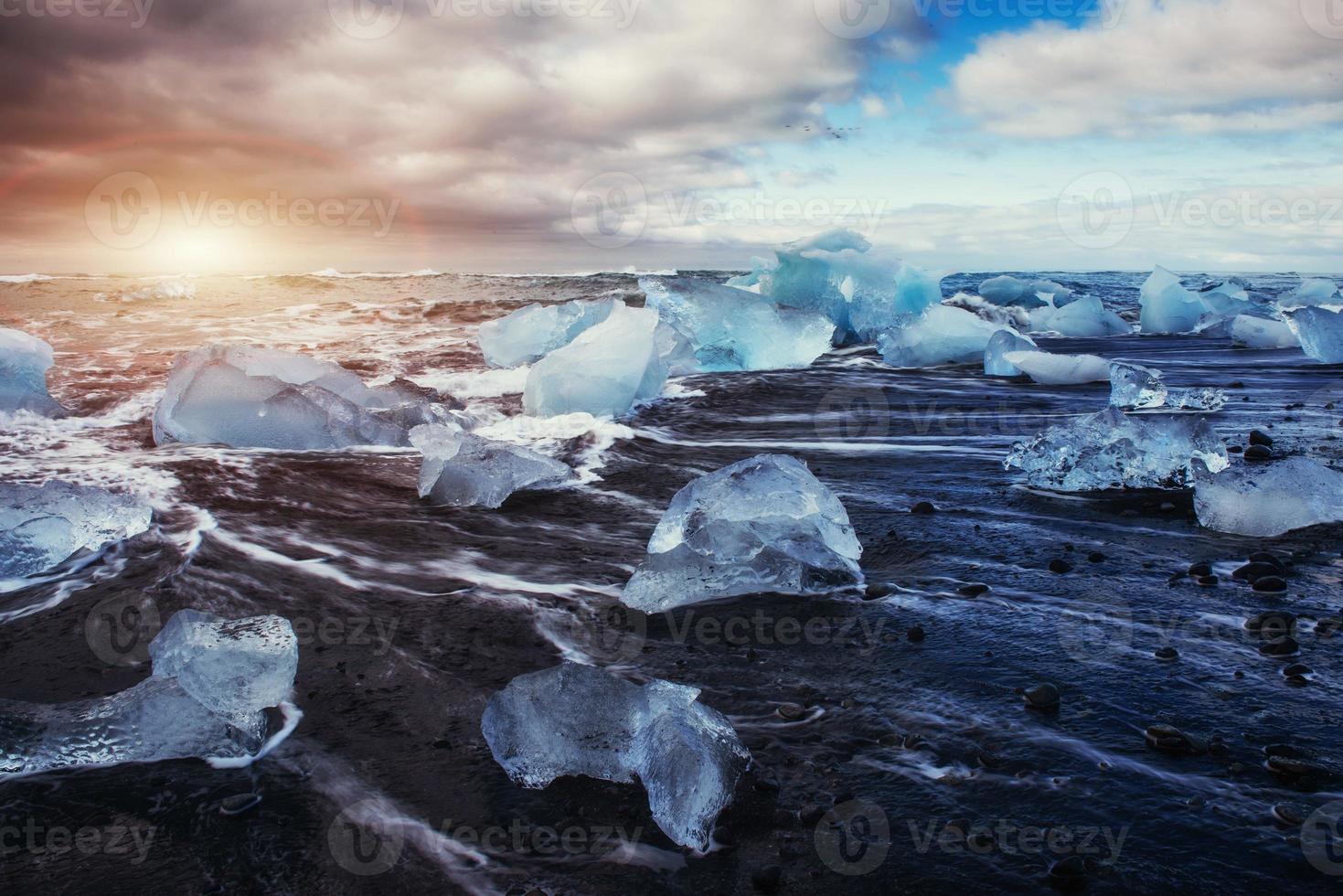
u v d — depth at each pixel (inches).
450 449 186.5
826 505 141.8
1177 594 125.8
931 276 498.9
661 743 81.6
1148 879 68.8
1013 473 198.8
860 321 487.8
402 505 177.2
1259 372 338.0
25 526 139.0
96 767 86.5
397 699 99.6
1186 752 85.9
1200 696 97.0
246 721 90.8
